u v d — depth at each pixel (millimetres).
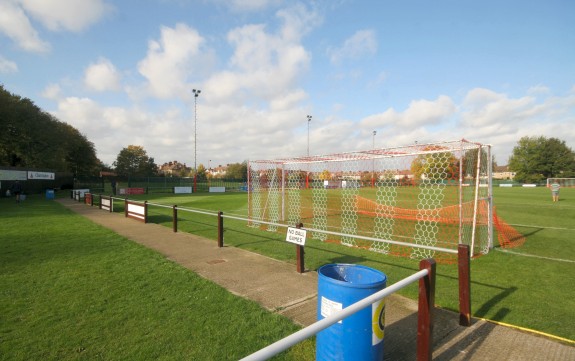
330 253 7035
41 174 32812
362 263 6258
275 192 14930
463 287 3561
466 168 7691
